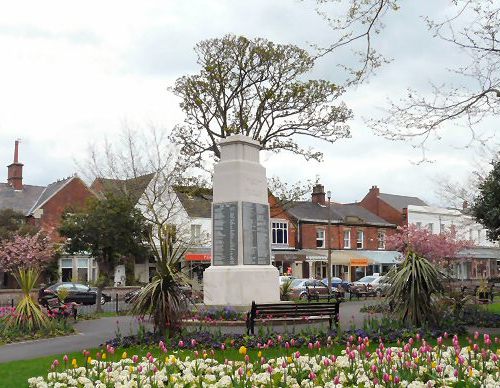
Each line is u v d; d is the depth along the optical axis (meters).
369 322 14.52
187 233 42.69
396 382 7.48
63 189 46.94
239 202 18.94
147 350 12.50
